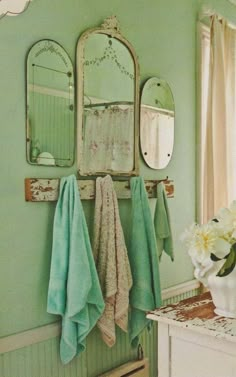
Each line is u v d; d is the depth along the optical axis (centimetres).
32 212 144
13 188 138
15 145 139
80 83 159
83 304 141
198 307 126
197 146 226
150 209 185
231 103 234
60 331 152
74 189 147
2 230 135
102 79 168
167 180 199
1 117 134
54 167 151
